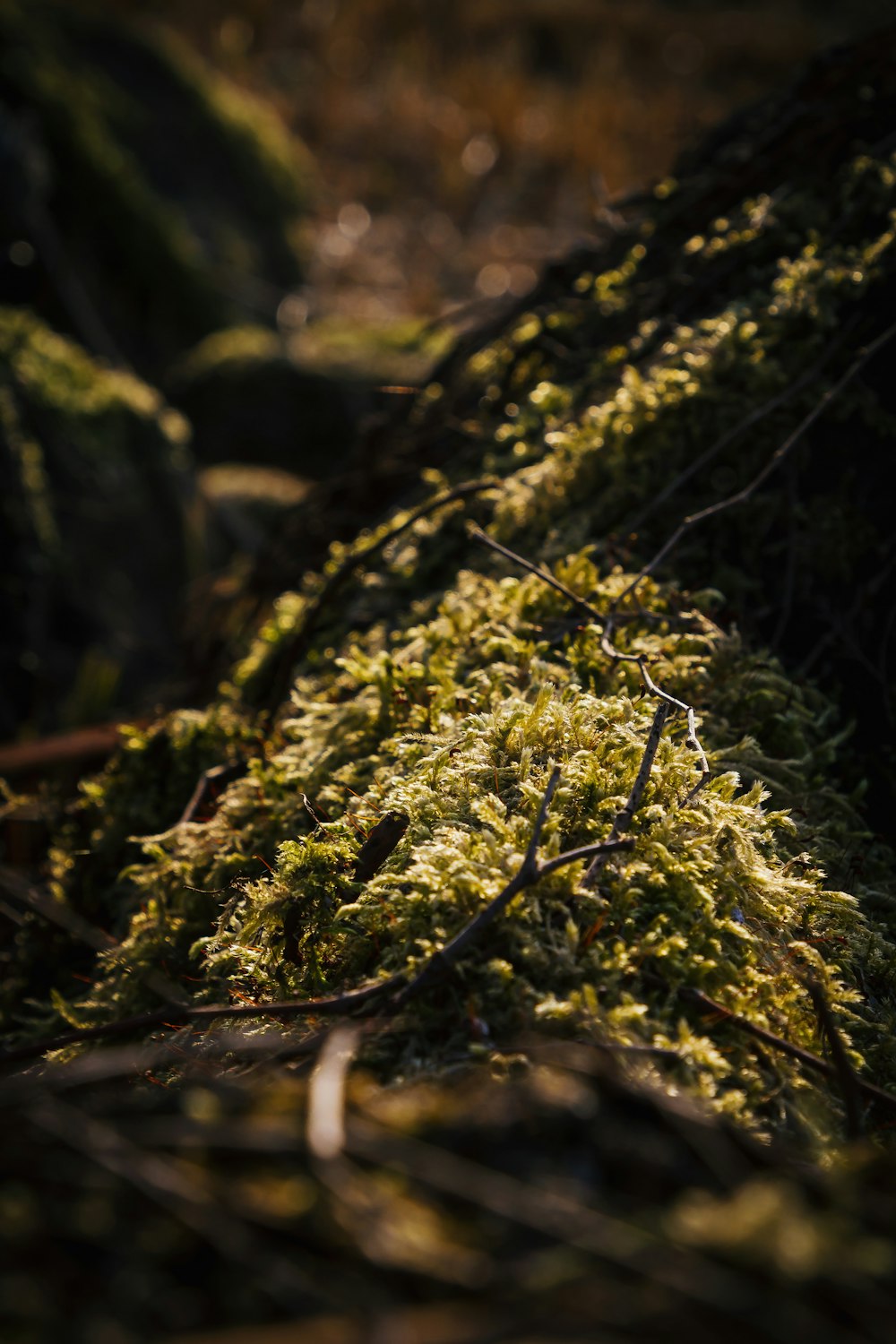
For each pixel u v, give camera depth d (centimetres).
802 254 222
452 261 929
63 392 481
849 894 131
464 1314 60
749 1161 73
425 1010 96
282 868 127
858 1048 115
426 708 156
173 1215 65
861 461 197
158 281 700
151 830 201
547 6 1298
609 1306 60
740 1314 58
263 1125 71
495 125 1077
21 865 246
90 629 433
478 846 110
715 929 108
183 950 156
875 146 235
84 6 924
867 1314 60
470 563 211
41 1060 151
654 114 1122
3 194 564
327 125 1064
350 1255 63
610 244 268
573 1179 68
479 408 262
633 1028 94
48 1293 61
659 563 177
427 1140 70
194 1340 59
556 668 154
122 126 799
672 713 146
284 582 272
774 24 1333
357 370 659
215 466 627
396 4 1244
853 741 181
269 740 195
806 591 191
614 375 229
